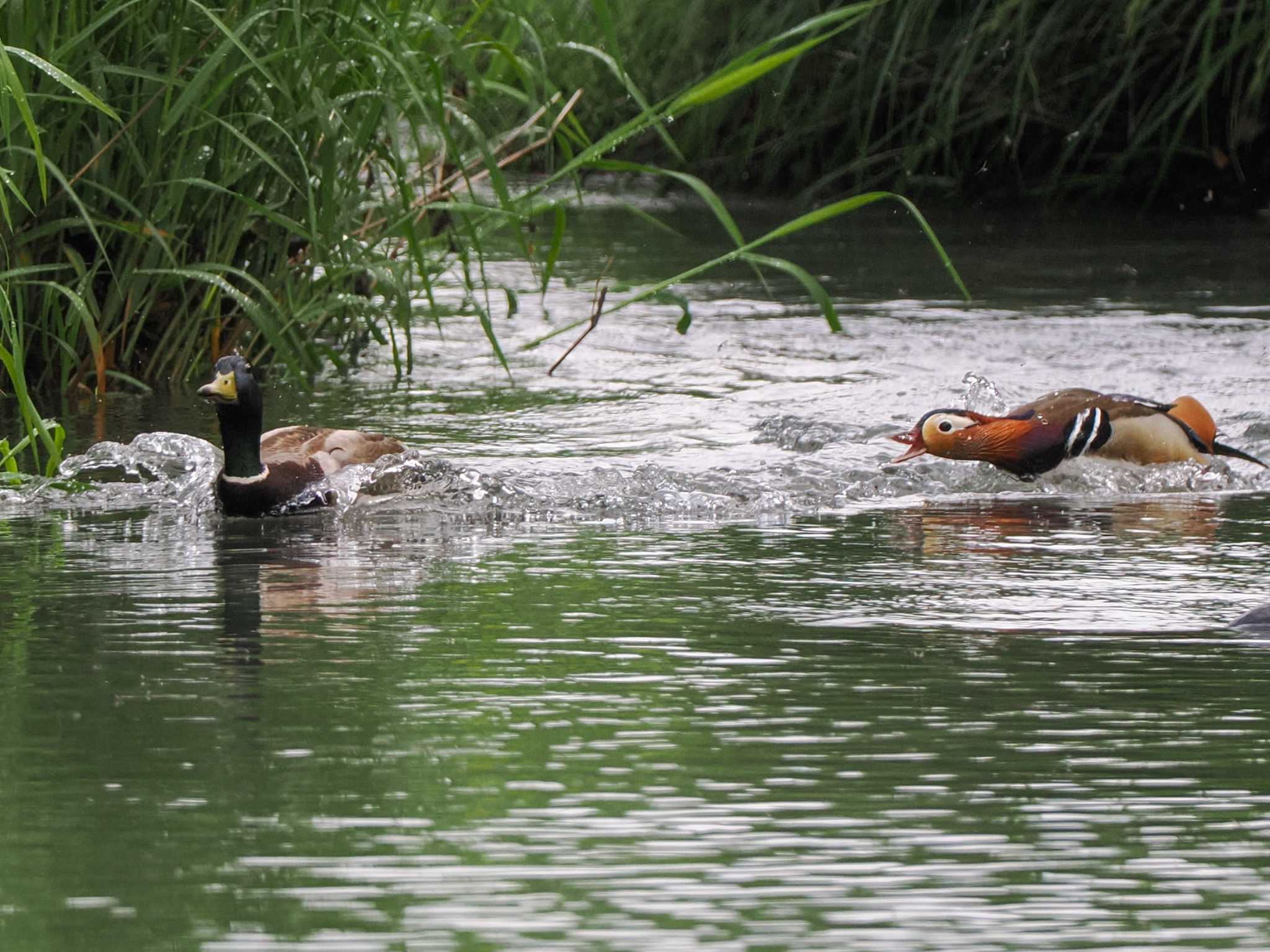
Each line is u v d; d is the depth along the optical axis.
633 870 8.09
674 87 47.97
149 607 13.03
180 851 8.29
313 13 20.91
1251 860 8.20
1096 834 8.48
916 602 13.16
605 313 22.48
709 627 12.41
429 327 28.50
